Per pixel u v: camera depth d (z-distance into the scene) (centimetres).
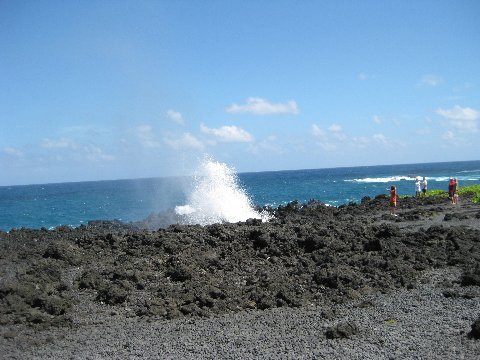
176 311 1279
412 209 2858
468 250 1681
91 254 1725
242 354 986
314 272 1505
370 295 1359
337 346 995
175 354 1007
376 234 1823
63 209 6047
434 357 905
